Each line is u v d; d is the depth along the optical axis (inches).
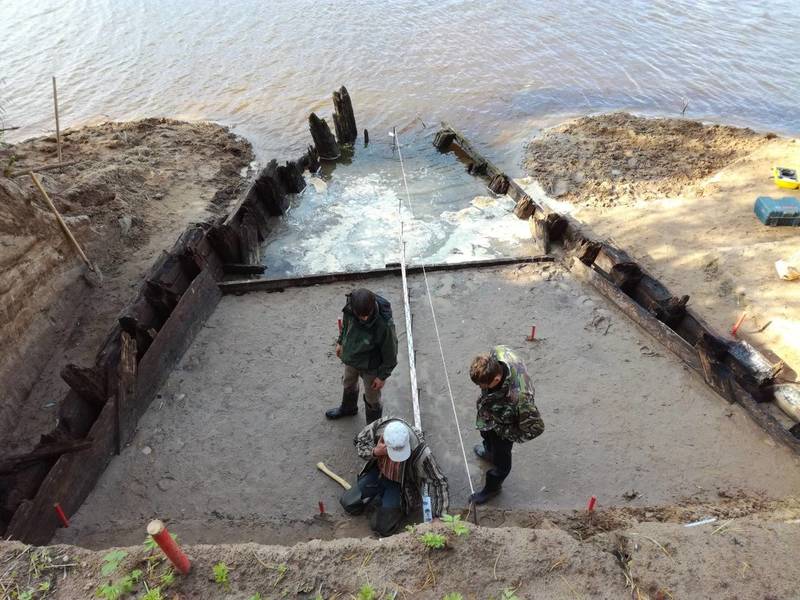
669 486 217.6
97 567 145.5
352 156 562.3
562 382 267.1
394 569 144.6
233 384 270.8
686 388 261.9
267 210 456.8
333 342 295.9
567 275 347.3
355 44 786.2
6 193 291.7
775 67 693.3
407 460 190.2
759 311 320.5
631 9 879.7
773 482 218.2
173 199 459.5
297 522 207.2
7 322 276.4
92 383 233.1
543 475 223.6
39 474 207.6
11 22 863.7
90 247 364.5
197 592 139.4
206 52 770.8
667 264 374.3
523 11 882.1
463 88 677.3
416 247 415.2
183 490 221.5
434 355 287.3
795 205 389.7
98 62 746.8
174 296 299.6
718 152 509.0
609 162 509.7
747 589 140.8
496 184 483.8
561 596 138.8
